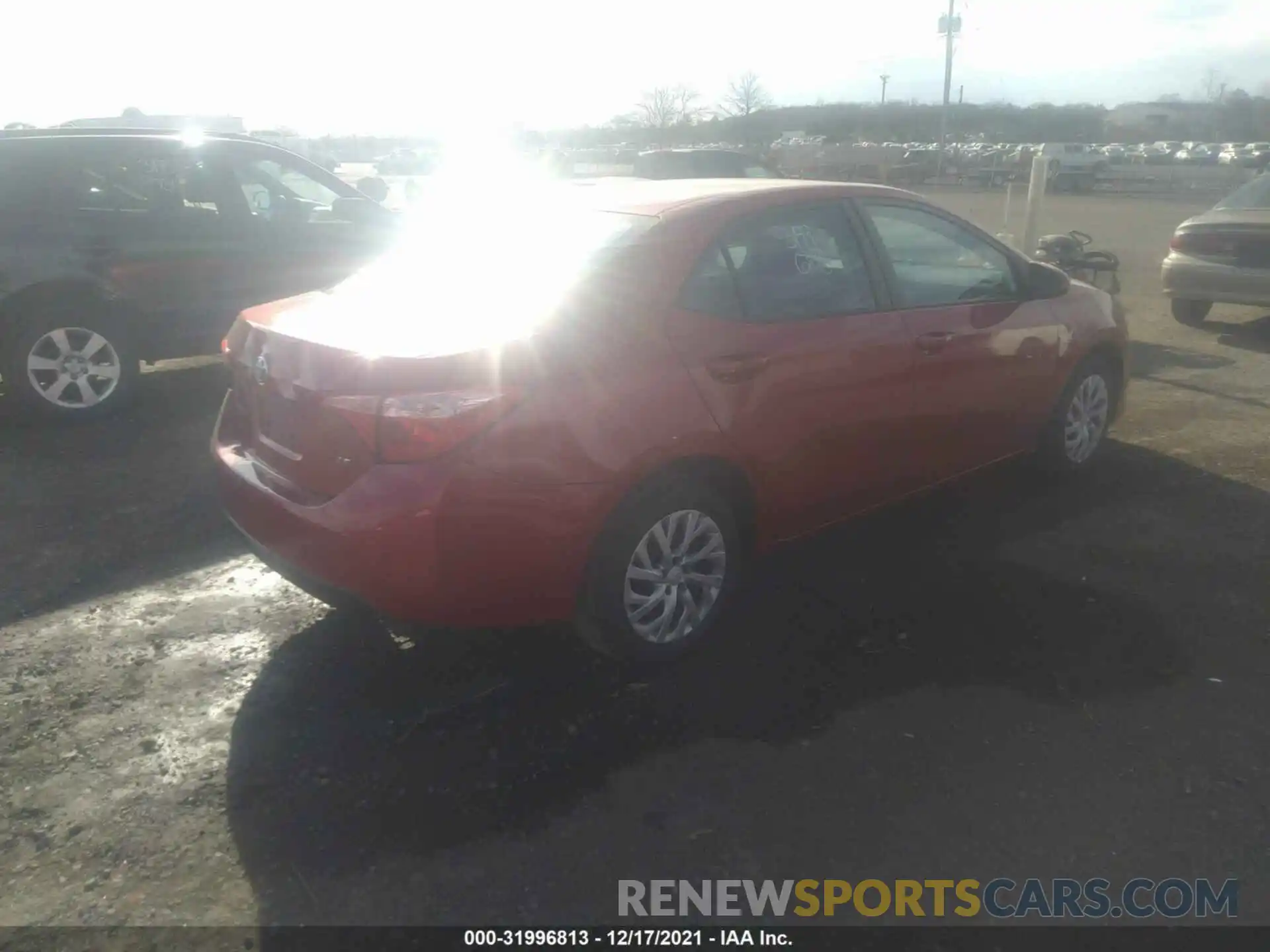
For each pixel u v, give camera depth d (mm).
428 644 3988
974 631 4094
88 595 4410
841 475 4277
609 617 3584
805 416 4008
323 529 3246
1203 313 10109
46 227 6660
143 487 5656
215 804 3105
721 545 3893
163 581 4547
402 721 3508
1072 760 3291
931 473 4754
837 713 3547
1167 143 67812
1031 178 10625
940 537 4980
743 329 3826
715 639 4031
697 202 3996
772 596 4379
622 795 3133
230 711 3570
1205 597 4371
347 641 4020
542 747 3363
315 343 3385
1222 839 2953
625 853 2908
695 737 3412
